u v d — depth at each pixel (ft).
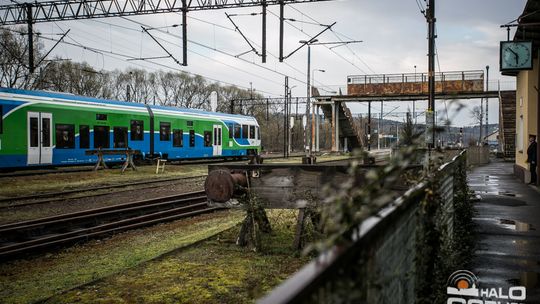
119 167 87.35
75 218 34.78
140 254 27.22
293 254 23.59
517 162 75.92
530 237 28.66
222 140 115.44
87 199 49.39
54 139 72.64
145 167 88.33
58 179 65.77
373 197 7.70
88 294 18.33
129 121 87.66
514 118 132.36
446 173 19.31
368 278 7.50
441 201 16.61
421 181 14.39
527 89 63.26
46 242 29.89
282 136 269.85
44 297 19.71
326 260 5.88
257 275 20.48
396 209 9.34
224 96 276.21
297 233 24.44
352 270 6.81
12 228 30.76
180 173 82.99
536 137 59.98
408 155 8.65
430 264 14.10
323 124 287.89
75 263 26.27
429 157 17.42
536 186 57.62
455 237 24.34
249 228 25.63
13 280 23.11
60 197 50.55
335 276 6.04
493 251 25.21
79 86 198.29
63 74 185.06
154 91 252.21
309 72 142.20
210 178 25.49
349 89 154.71
